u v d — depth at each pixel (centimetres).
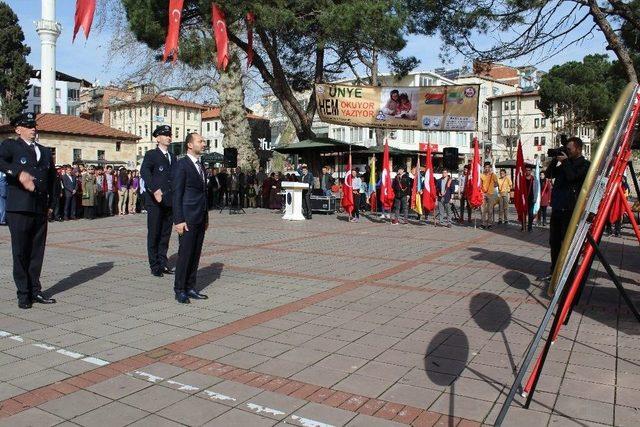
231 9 1781
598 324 582
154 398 393
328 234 1441
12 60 5212
